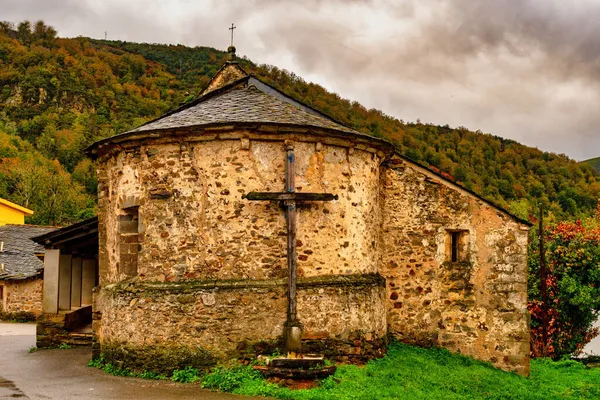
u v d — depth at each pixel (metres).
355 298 10.51
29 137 63.62
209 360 9.64
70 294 15.09
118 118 67.06
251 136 10.12
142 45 90.50
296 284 9.98
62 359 12.28
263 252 10.04
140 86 74.44
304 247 10.27
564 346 18.08
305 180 10.36
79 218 46.94
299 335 9.74
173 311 9.80
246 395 8.51
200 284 9.85
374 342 10.89
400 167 13.29
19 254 27.11
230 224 10.05
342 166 10.82
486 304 13.07
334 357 10.16
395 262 13.08
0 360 12.30
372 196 11.55
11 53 72.94
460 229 13.23
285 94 14.38
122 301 10.27
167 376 9.68
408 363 11.29
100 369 10.73
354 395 8.53
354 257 10.92
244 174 10.13
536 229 19.72
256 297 9.82
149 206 10.38
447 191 13.32
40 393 8.78
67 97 68.56
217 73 15.98
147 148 10.48
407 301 13.02
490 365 12.85
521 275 13.09
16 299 24.95
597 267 17.52
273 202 10.15
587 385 11.91
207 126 9.95
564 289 17.62
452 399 9.30
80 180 56.53
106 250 11.80
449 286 13.13
